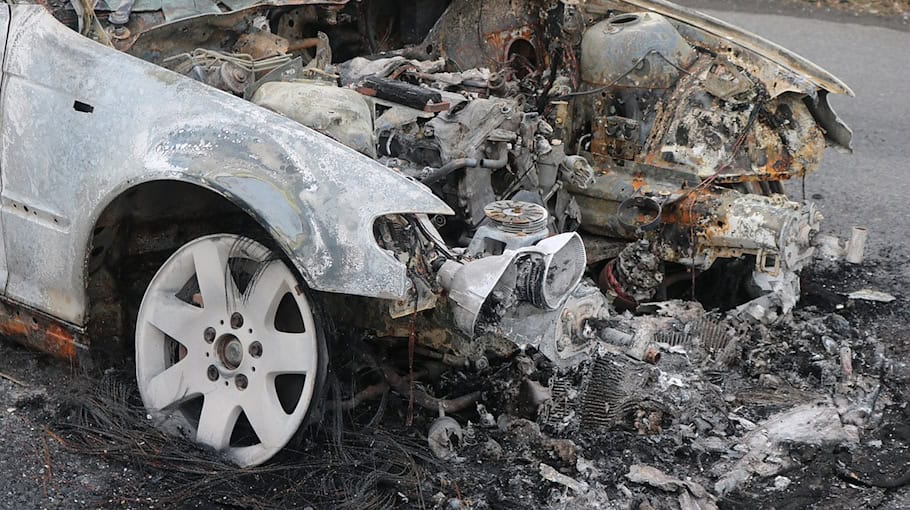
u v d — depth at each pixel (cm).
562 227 702
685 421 572
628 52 709
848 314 718
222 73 594
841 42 1373
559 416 568
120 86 538
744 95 709
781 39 1369
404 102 622
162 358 548
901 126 1114
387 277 475
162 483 511
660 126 709
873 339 680
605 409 569
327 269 479
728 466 538
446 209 497
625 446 551
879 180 973
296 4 682
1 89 570
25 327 593
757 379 625
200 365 532
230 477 512
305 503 496
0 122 569
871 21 1462
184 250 530
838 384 619
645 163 708
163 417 545
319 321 498
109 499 498
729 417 579
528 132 643
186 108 521
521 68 786
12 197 570
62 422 553
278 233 484
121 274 571
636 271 689
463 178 601
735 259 715
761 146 709
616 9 768
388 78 675
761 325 673
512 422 552
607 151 723
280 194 488
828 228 865
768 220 660
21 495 498
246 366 518
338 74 677
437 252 506
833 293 746
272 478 514
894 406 607
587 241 727
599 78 721
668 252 693
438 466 526
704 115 705
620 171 719
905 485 534
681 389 584
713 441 559
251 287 512
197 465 521
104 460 527
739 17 1452
